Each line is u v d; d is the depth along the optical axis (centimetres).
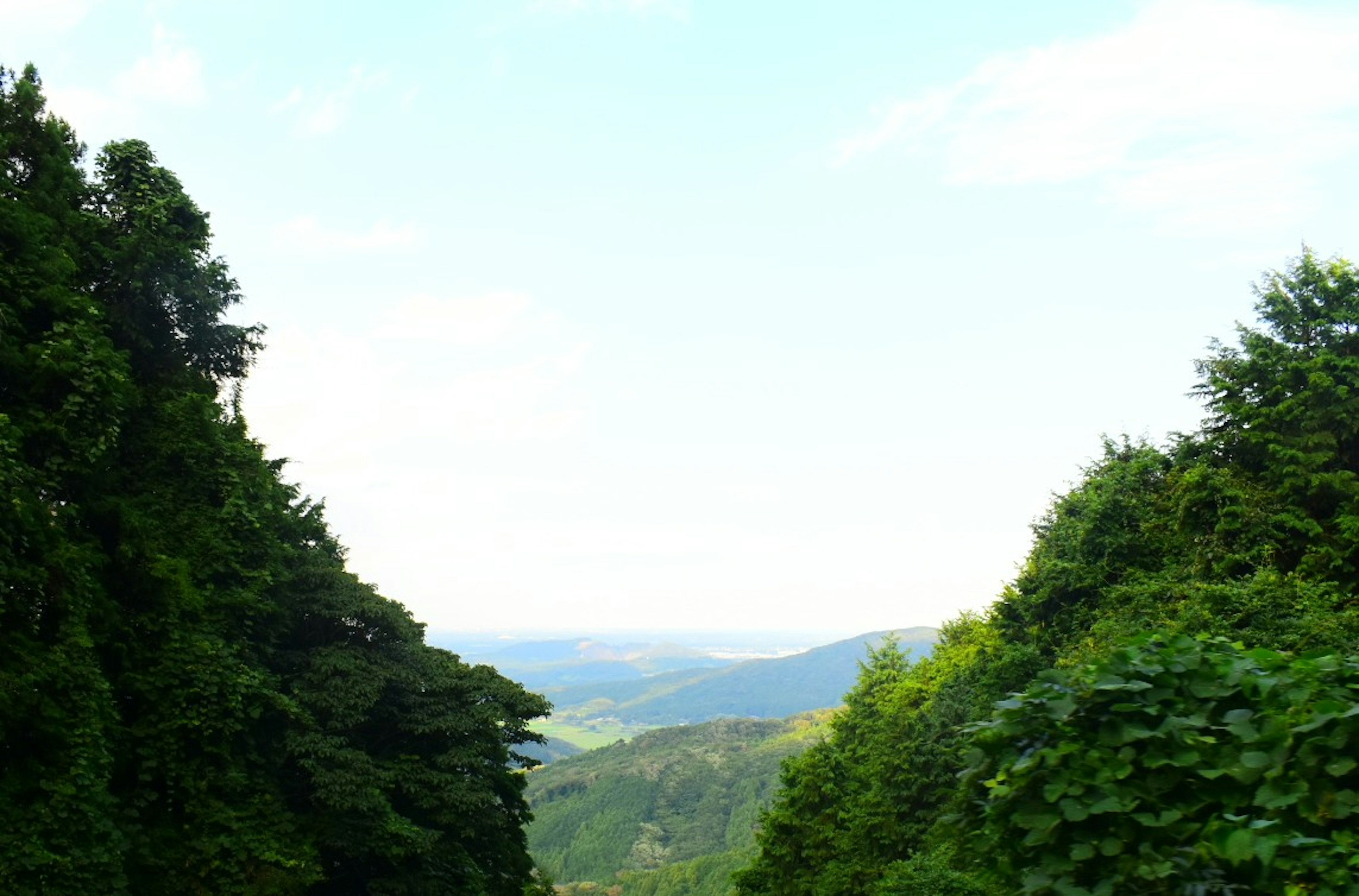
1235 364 3095
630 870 14888
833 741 5300
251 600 2422
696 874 11488
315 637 2866
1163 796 398
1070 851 403
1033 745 432
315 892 2631
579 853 16175
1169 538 3197
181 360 2845
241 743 2342
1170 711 414
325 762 2477
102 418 2205
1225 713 411
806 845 4222
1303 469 2773
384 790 2664
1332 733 372
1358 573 2641
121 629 2180
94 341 2217
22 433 1936
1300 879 346
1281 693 402
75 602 1962
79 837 1794
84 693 1902
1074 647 3145
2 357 2050
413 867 2658
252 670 2394
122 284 2638
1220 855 358
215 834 2139
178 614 2233
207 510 2494
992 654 4053
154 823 2133
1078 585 3550
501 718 2920
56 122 2600
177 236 2836
